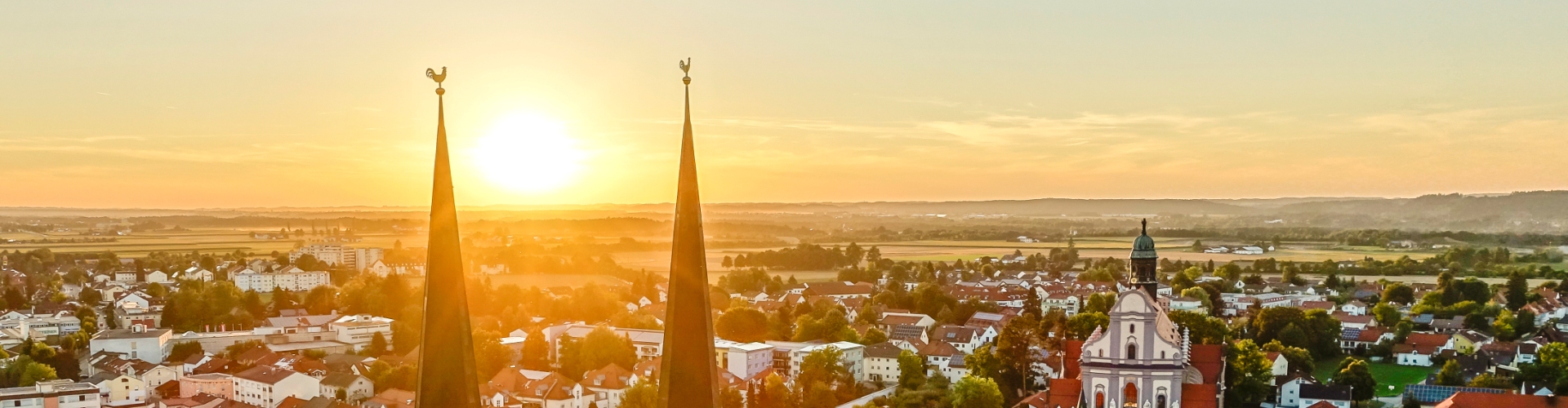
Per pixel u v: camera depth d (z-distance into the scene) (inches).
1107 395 6948.8
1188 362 7475.4
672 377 1540.4
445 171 1572.3
